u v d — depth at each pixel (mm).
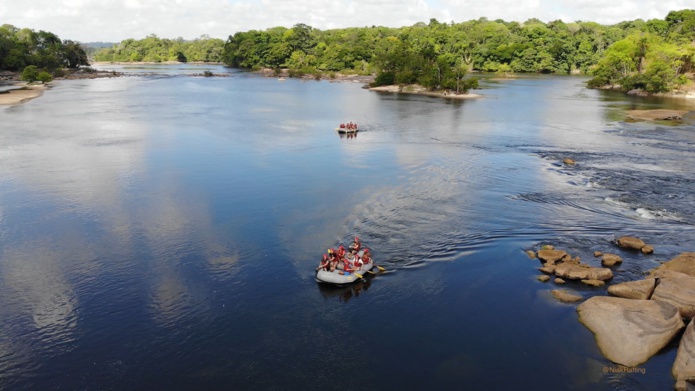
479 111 109062
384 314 28422
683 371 22609
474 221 40781
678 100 129875
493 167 57875
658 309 26078
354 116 101562
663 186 49281
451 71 154000
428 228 39531
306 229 39906
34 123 88688
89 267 33969
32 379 23609
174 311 28984
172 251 36281
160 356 25203
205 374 23906
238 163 60438
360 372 23844
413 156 64000
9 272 33281
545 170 56188
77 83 185125
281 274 33062
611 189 48531
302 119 97375
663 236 37000
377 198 46844
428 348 25406
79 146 69438
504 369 23750
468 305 28984
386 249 36062
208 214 43250
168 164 59844
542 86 173875
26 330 27219
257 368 24266
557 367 23781
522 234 38062
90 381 23500
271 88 172250
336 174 55375
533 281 31250
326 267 32250
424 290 30734
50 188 50094
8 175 54531
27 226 40594
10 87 161625
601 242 36281
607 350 24703
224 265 34219
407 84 168250
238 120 95562
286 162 60938
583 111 107438
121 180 53062
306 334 26797
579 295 29266
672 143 70875
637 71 161625
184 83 190625
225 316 28484
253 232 39438
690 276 28656
